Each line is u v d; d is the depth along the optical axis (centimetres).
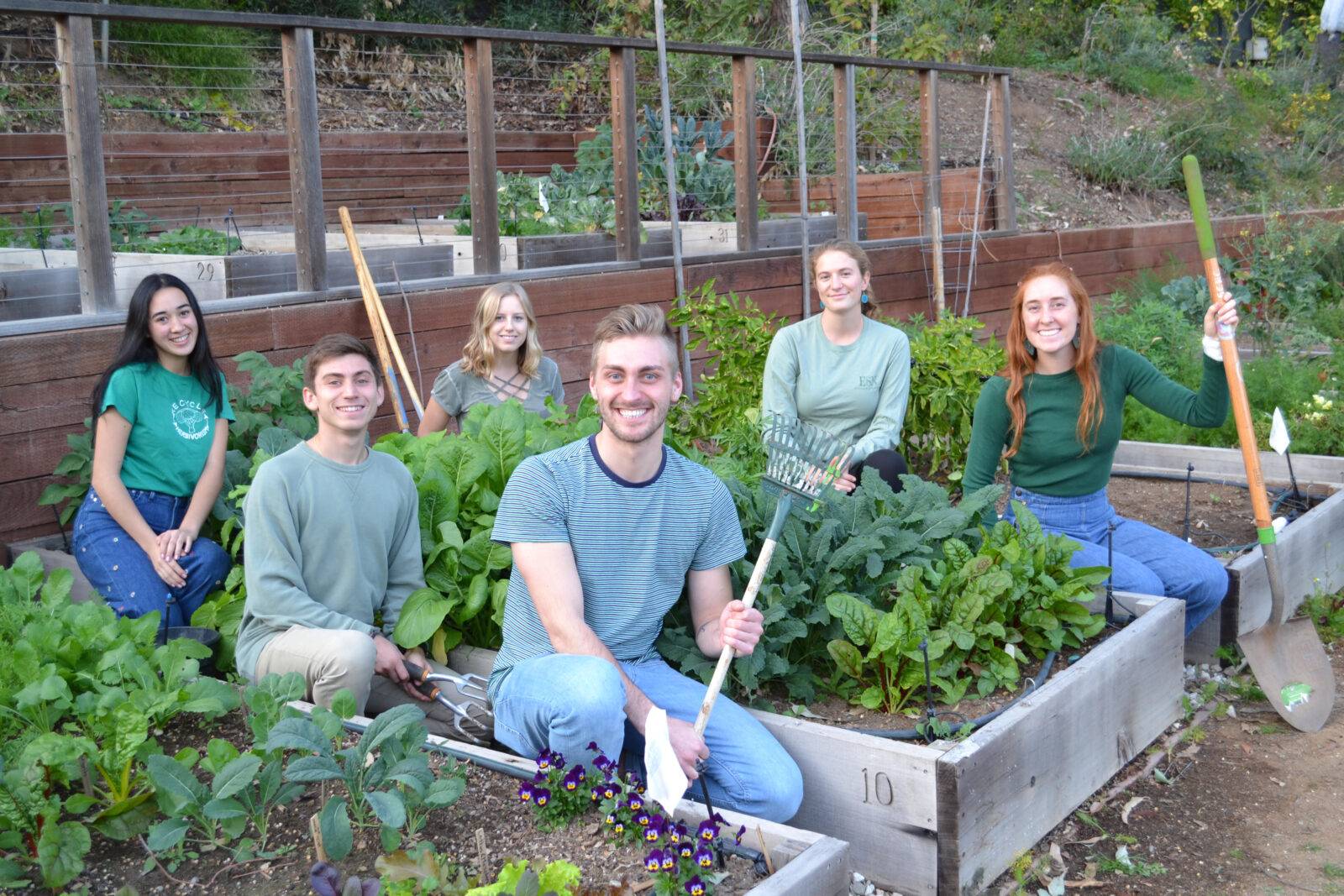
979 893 274
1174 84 1503
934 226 841
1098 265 1039
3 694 291
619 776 271
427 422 503
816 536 345
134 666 300
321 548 335
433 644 352
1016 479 420
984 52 1439
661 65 682
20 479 451
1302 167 1449
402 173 959
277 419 497
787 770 276
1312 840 304
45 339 452
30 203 767
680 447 439
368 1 1243
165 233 748
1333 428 660
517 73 1309
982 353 570
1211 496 602
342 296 556
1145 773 341
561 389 525
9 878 237
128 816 254
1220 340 386
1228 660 414
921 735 303
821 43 1172
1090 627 345
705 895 229
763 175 1041
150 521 421
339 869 242
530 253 669
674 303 693
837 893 235
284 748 273
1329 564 488
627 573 293
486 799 271
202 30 1087
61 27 451
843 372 478
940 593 331
